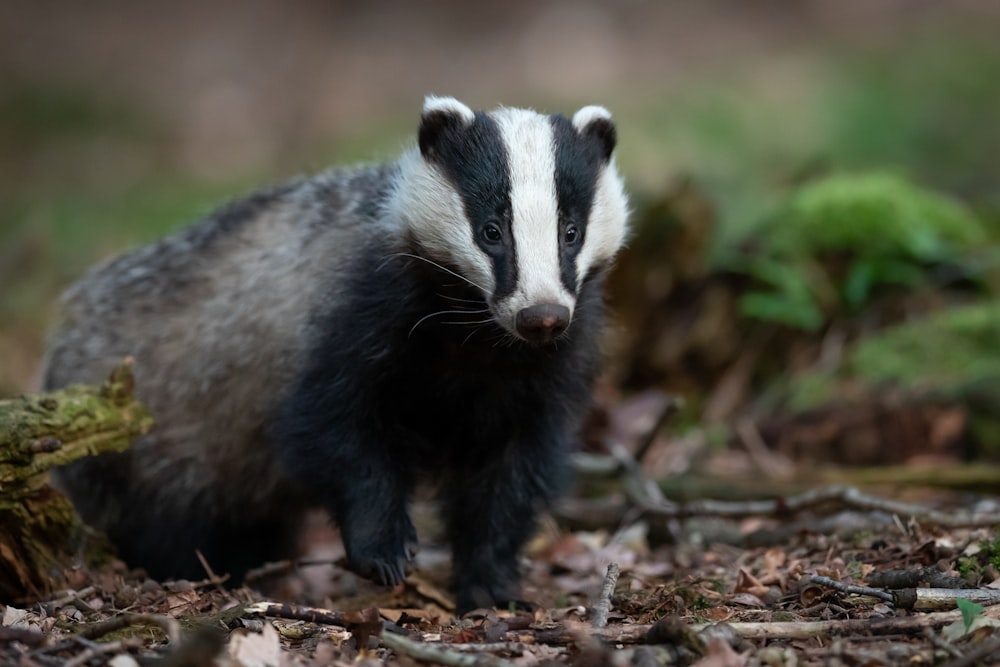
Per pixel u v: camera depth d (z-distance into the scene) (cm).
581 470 1318
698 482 1302
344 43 3959
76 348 1248
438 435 1053
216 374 1135
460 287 962
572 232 948
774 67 3616
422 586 1061
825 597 860
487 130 964
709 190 1759
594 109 1007
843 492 1113
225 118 3516
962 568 890
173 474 1173
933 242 1617
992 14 3950
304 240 1099
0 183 3086
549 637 782
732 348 1633
